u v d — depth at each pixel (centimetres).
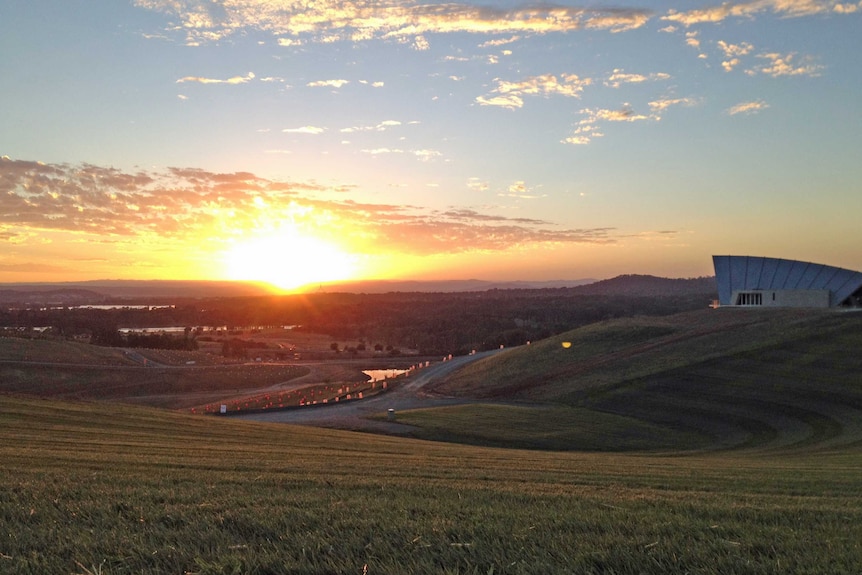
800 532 608
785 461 2464
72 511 665
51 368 9250
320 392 7794
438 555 494
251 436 2714
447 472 1401
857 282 8819
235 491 873
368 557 487
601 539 550
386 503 762
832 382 4731
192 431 2772
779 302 9231
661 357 6444
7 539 537
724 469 1864
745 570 466
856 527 652
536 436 3938
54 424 2578
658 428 4266
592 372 6456
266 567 460
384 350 14950
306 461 1619
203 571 453
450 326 17250
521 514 686
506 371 7544
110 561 477
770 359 5588
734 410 4494
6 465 1249
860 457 2689
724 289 10025
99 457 1480
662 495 1011
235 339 16950
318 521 618
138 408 3675
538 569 458
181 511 666
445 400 6175
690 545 535
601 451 3622
